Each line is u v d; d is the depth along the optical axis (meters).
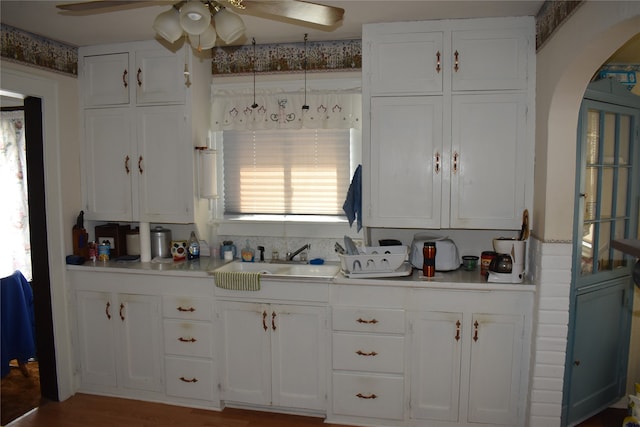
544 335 2.38
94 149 3.07
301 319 2.68
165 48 2.89
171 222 3.00
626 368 2.86
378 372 2.62
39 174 2.87
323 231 3.14
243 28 1.64
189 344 2.84
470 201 2.62
